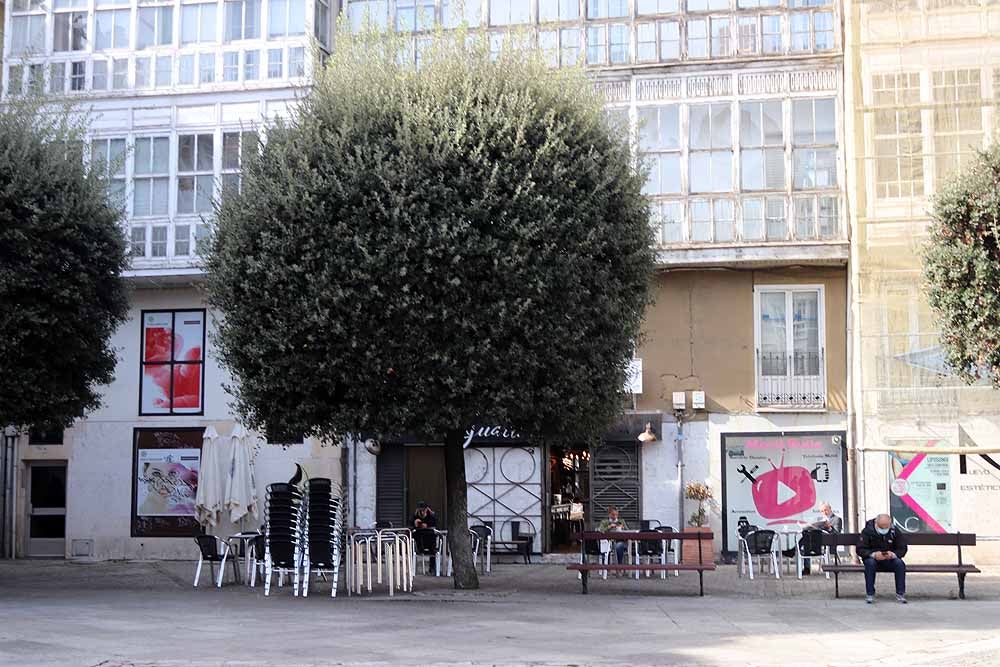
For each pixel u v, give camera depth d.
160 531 25.97
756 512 24.77
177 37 25.78
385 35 19.70
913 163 23.94
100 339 19.66
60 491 26.70
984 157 18.45
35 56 26.03
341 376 16.70
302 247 16.67
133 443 26.19
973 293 17.72
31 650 11.55
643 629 13.82
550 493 25.77
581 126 17.86
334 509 17.53
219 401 25.98
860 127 24.16
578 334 16.92
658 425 25.06
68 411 19.41
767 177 24.53
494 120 16.97
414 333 16.42
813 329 24.92
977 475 23.77
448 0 25.95
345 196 16.58
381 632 13.31
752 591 19.11
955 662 11.67
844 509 24.45
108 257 19.58
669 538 18.55
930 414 23.58
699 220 24.59
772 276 25.00
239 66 25.55
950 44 24.09
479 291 16.47
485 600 16.95
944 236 18.41
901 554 17.36
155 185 25.44
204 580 21.19
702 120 24.83
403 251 16.30
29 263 18.38
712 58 24.86
